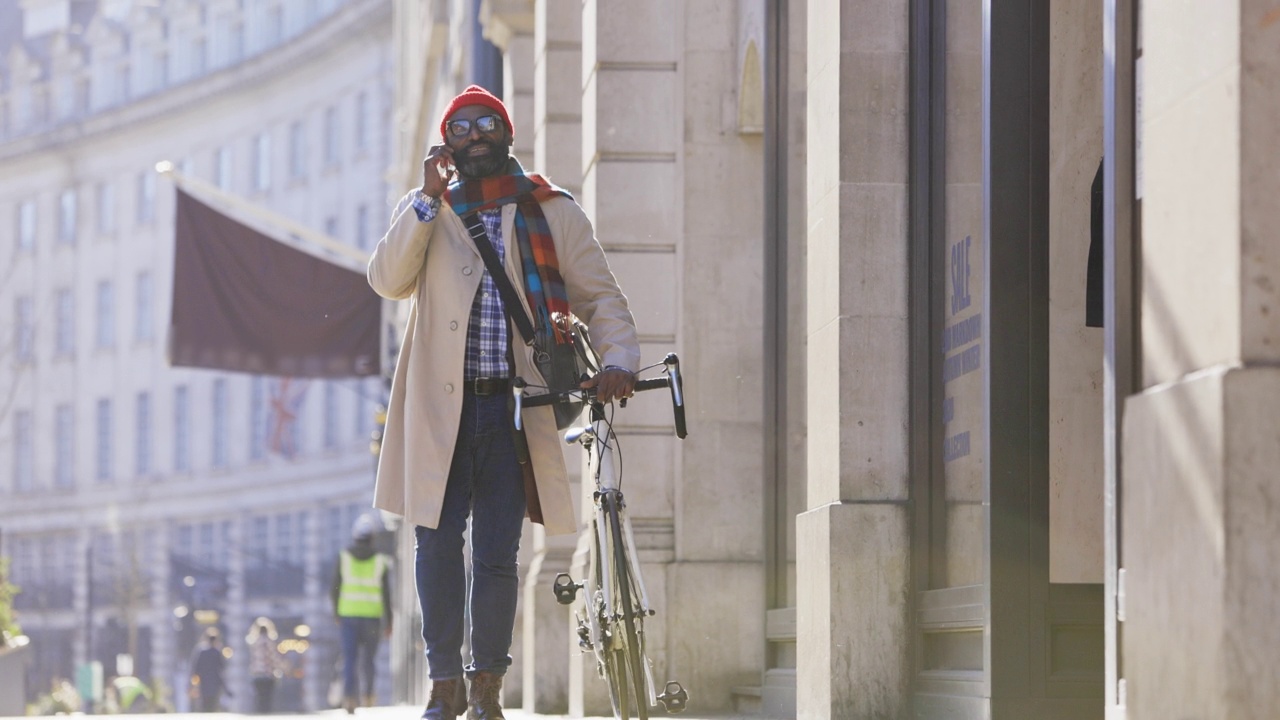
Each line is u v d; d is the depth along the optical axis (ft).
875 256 38.65
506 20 72.95
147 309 416.87
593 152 56.44
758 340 55.16
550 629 62.13
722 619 53.72
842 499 38.34
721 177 55.42
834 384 38.78
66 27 440.45
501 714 31.37
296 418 369.71
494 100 31.78
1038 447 33.58
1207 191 21.52
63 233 437.99
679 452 54.49
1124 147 25.89
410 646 156.35
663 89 56.13
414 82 167.43
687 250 55.11
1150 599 22.16
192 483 399.03
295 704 360.28
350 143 366.22
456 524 31.27
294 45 378.73
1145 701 22.22
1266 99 20.86
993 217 33.96
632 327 32.27
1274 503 20.34
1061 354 33.83
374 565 96.07
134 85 425.69
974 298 35.96
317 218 376.27
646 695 30.07
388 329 127.24
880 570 38.09
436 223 31.68
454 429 30.99
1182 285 22.07
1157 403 22.13
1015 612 33.17
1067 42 34.47
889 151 38.86
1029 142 34.14
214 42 406.00
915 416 38.32
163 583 396.78
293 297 124.16
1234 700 20.20
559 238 32.30
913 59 38.86
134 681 309.83
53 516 428.56
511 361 31.35
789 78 50.34
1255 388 20.47
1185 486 21.29
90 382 427.74
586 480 55.88
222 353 123.13
